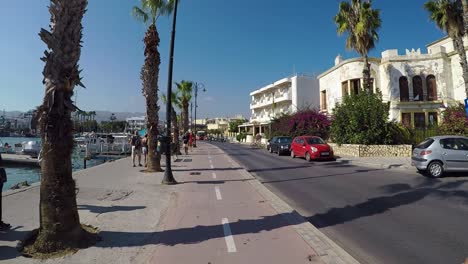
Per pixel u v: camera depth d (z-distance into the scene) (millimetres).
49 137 4902
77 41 5109
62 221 4914
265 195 9344
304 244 5129
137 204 8070
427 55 29578
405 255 4859
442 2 22375
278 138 29844
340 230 6188
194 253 4785
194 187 10711
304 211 7785
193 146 42844
